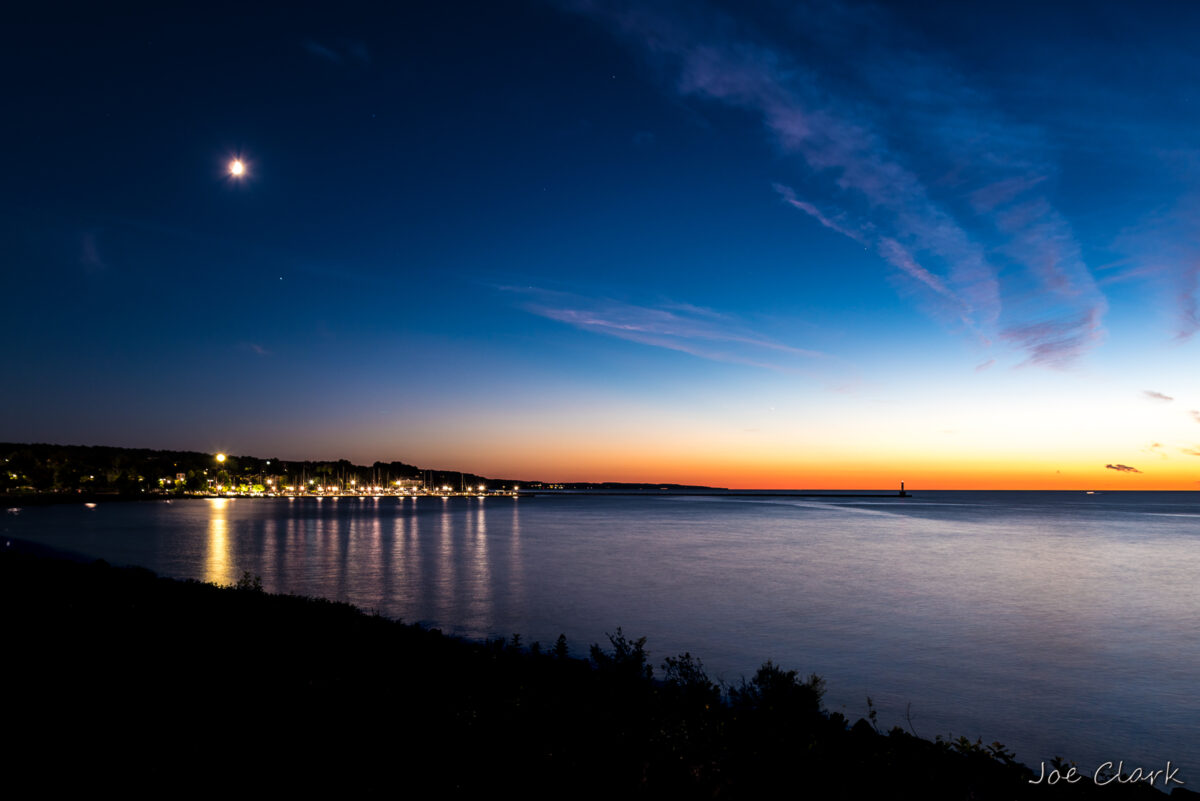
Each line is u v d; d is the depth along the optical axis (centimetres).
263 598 1955
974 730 1590
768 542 7694
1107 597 3688
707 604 3375
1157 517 15588
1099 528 10838
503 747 758
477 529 10069
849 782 772
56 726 811
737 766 773
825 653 2356
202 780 666
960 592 3850
